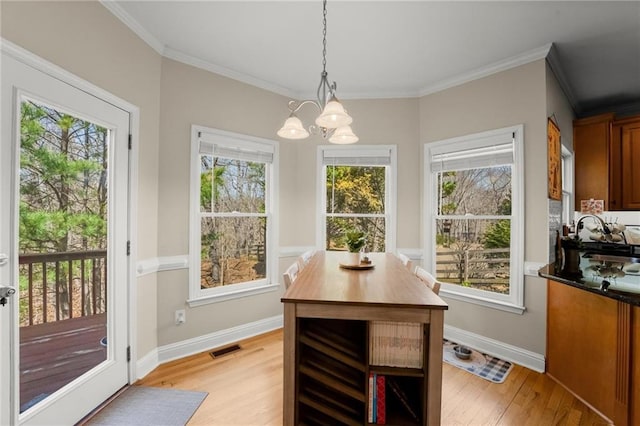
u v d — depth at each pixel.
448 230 2.89
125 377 1.95
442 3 1.81
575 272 1.91
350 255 2.21
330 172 3.19
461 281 2.80
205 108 2.53
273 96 2.97
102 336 1.82
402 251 3.04
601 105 3.35
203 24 2.03
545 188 2.27
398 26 2.04
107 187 1.85
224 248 2.71
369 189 3.16
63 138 1.57
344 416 1.31
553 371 2.10
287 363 1.26
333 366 1.38
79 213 1.67
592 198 3.04
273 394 1.88
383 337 1.27
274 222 2.97
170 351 2.33
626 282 1.65
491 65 2.52
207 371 2.16
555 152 2.47
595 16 1.91
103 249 1.83
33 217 1.42
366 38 2.18
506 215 2.54
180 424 1.61
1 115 1.25
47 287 1.50
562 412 1.73
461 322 2.69
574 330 1.91
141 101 2.09
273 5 1.84
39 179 1.45
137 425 1.59
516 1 1.78
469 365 2.29
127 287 1.97
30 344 1.40
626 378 1.56
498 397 1.88
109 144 1.86
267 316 2.92
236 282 2.79
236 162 2.79
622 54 2.36
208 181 2.61
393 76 2.76
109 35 1.81
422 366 1.25
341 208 3.18
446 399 1.85
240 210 2.82
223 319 2.63
